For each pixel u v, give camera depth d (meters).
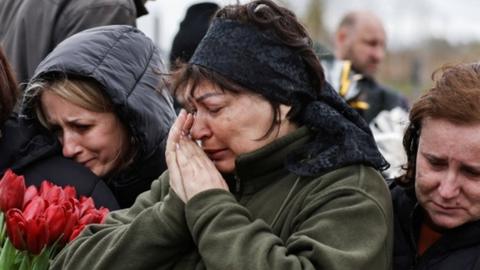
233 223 2.63
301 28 2.82
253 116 2.71
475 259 2.72
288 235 2.72
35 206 2.96
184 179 2.74
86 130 3.38
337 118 2.78
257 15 2.75
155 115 3.44
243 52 2.71
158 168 3.57
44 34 4.15
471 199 2.64
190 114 2.82
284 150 2.78
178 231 2.72
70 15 4.14
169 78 2.97
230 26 2.74
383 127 5.48
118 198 3.63
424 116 2.67
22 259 2.92
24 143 3.46
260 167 2.78
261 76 2.71
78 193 3.33
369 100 6.52
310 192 2.74
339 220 2.64
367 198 2.68
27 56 4.18
